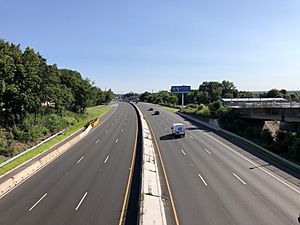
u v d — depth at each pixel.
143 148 43.22
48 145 45.66
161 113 113.31
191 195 25.69
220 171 33.38
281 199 24.95
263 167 35.34
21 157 37.72
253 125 63.50
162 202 24.06
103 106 151.75
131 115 103.56
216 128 68.88
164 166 35.47
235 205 23.52
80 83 91.75
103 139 54.69
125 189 27.12
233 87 190.25
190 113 96.75
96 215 21.62
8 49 49.09
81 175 31.78
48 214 21.89
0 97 46.47
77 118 79.75
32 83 51.03
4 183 27.83
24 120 53.12
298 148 39.59
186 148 46.22
